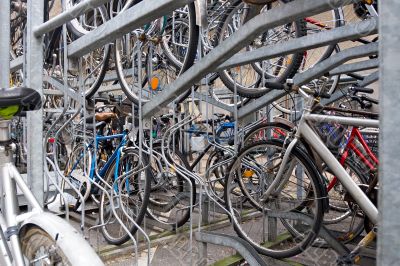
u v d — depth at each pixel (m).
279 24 1.05
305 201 2.20
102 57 2.61
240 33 1.20
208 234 2.07
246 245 1.93
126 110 2.81
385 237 0.55
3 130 1.31
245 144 2.65
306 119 2.03
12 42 2.90
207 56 1.43
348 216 2.53
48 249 1.05
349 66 2.72
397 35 0.53
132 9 1.19
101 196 2.59
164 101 1.73
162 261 2.22
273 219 2.53
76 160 3.08
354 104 2.66
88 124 2.93
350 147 2.15
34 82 1.50
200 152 3.28
